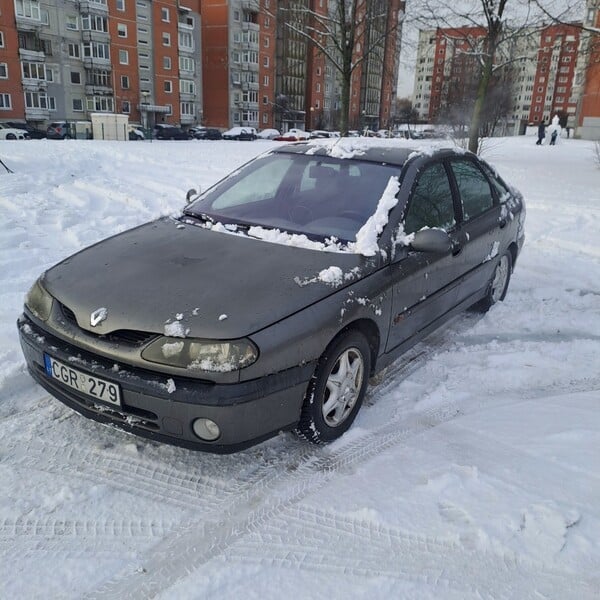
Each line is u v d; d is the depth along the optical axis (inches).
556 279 241.4
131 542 92.6
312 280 113.0
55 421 125.1
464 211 167.9
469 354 169.0
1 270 207.0
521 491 106.5
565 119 3223.4
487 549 93.0
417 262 138.3
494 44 583.8
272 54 2859.3
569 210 377.4
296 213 142.8
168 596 82.5
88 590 83.2
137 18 2261.3
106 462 112.3
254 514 100.3
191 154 713.0
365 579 86.9
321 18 583.5
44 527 94.7
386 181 145.3
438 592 85.1
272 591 84.0
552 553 92.2
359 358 123.7
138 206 329.1
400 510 101.5
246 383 97.3
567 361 166.6
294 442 122.2
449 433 127.0
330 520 99.3
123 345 101.0
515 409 138.9
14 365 141.5
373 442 122.7
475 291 181.6
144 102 2349.9
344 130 582.9
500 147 1171.3
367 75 2962.6
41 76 2014.0
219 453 100.3
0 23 1867.6
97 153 603.2
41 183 381.7
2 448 114.8
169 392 96.0
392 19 605.3
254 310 102.2
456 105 906.7
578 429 128.5
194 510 100.7
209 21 2659.9
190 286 108.6
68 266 122.7
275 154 169.6
